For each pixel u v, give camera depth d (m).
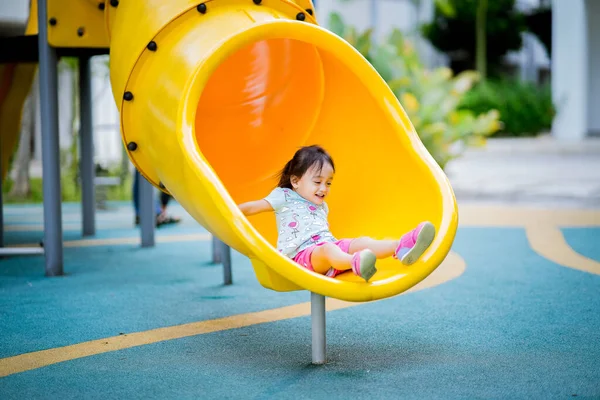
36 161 17.94
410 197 3.21
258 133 4.04
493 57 31.55
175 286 4.52
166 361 2.90
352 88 3.52
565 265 4.91
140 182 6.29
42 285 4.57
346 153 3.64
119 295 4.25
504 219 7.52
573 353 2.92
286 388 2.54
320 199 3.35
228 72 4.05
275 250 2.54
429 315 3.61
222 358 2.94
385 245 2.92
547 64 35.75
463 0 29.45
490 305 3.80
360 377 2.65
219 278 4.79
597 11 23.39
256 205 3.27
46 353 3.03
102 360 2.93
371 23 27.19
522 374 2.66
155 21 3.38
